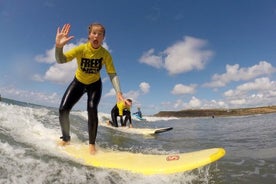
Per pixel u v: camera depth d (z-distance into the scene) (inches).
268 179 54.8
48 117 111.4
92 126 69.2
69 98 72.6
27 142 67.9
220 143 104.2
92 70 71.1
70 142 76.4
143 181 50.8
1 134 68.7
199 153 56.9
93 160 61.6
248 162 68.1
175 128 186.9
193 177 54.1
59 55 64.1
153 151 86.3
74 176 50.1
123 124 167.5
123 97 68.9
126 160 60.5
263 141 105.6
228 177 55.4
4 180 43.7
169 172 52.9
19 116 93.2
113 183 48.9
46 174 48.8
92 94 72.3
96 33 67.6
